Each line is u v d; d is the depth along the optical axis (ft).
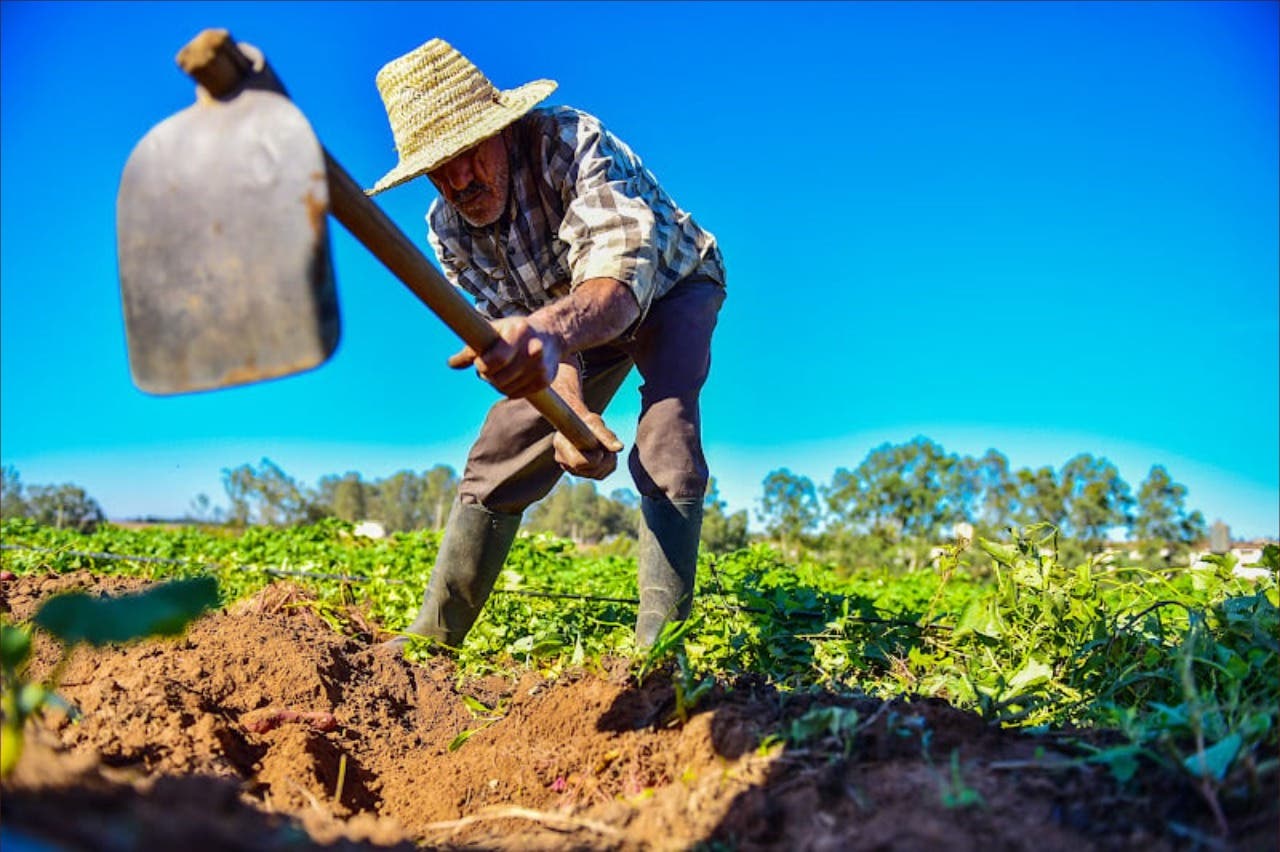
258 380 6.32
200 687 10.07
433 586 13.07
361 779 9.32
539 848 6.82
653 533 10.92
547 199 11.32
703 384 11.42
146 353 6.58
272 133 6.34
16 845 4.70
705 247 11.80
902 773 6.68
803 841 6.19
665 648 8.68
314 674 10.82
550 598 16.57
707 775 7.16
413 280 7.11
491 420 12.55
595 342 9.17
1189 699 6.68
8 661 5.85
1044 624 11.31
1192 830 5.85
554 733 8.76
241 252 6.31
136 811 5.44
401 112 11.08
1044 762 6.75
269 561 32.68
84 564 25.52
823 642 12.73
